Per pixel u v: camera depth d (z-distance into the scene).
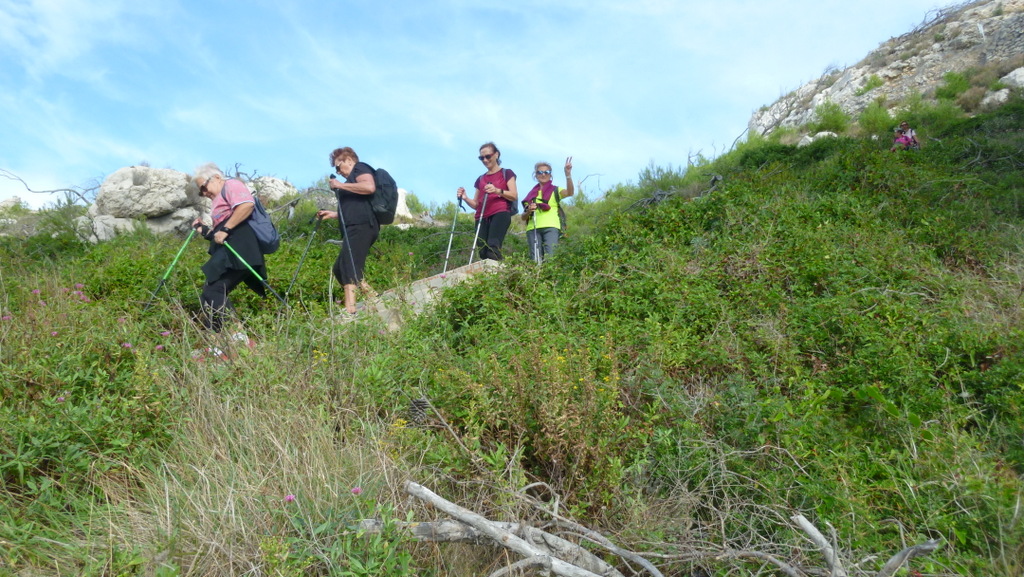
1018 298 5.64
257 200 6.61
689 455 3.83
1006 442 3.95
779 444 3.86
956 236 7.35
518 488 3.45
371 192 7.10
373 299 6.64
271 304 7.13
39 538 3.20
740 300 5.95
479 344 5.45
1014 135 13.10
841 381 4.62
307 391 4.30
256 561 3.04
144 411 4.03
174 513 3.32
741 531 3.50
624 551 3.13
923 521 3.32
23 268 8.02
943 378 4.60
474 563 3.31
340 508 3.33
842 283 6.02
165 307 6.03
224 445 3.74
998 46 24.78
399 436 3.95
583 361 4.14
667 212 8.52
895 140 14.11
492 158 9.18
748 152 15.88
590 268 7.05
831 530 3.07
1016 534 3.10
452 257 11.38
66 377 4.18
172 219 14.34
